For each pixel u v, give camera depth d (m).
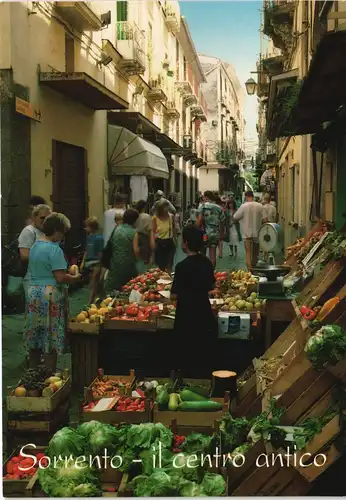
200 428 4.49
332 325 3.97
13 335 8.20
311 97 7.00
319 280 6.21
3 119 10.43
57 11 12.44
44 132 11.95
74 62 13.71
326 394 3.86
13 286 9.43
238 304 6.72
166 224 11.77
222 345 6.09
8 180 10.57
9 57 10.26
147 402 4.62
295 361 4.37
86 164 14.66
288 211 17.03
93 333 6.07
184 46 27.41
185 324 5.73
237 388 5.31
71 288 12.12
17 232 10.56
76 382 6.18
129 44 17.69
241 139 24.30
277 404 4.02
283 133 10.87
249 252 12.87
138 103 20.59
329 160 9.96
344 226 7.60
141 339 6.18
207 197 13.70
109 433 3.94
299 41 12.20
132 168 16.56
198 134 27.61
